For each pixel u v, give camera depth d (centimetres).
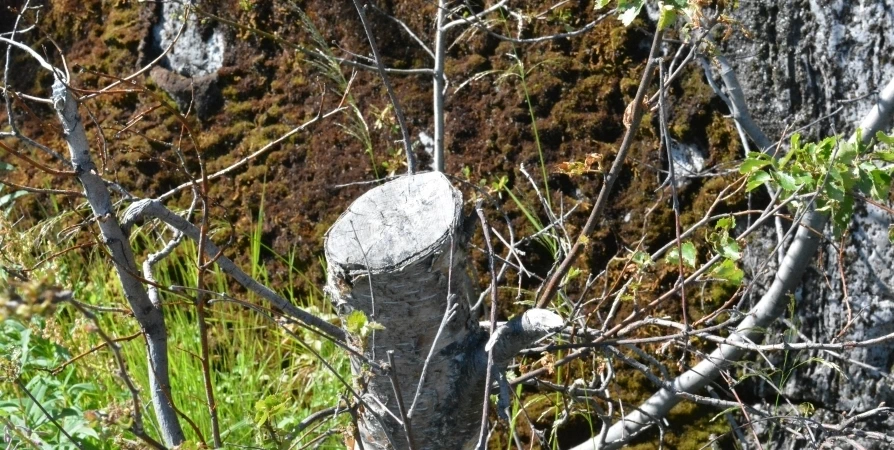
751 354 305
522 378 250
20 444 248
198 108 387
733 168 301
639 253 238
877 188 206
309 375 330
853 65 284
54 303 136
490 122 346
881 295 288
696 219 316
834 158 201
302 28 375
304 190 369
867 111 284
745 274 308
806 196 233
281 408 191
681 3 191
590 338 238
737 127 300
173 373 319
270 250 370
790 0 288
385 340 200
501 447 325
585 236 225
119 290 362
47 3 416
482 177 342
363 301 195
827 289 296
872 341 218
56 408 269
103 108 398
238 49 385
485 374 204
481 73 323
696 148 319
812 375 301
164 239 374
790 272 268
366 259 190
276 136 376
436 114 291
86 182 207
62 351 275
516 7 343
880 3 277
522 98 341
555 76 339
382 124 335
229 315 361
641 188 324
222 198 377
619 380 318
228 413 306
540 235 303
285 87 378
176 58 393
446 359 204
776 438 307
